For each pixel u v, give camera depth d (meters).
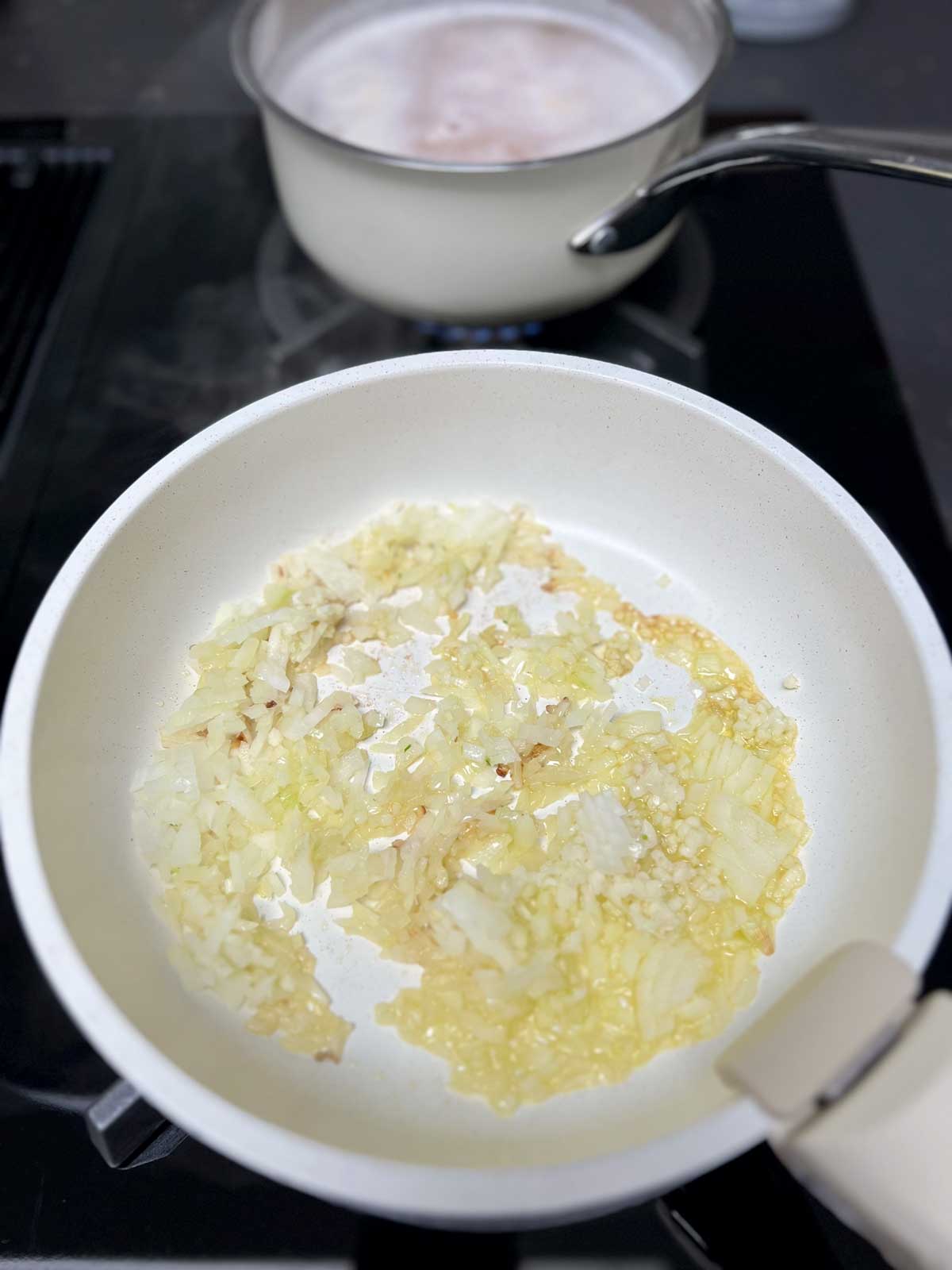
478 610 0.34
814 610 0.32
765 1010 0.26
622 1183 0.20
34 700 0.26
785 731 0.31
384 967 0.28
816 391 0.41
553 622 0.34
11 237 0.47
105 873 0.27
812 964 0.27
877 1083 0.20
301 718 0.31
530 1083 0.26
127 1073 0.21
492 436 0.34
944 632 0.36
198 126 0.50
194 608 0.33
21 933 0.31
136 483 0.30
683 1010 0.26
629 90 0.43
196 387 0.41
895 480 0.39
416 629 0.34
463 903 0.27
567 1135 0.25
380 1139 0.25
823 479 0.30
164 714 0.32
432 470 0.35
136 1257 0.26
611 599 0.35
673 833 0.29
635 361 0.42
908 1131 0.19
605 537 0.36
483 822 0.29
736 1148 0.20
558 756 0.31
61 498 0.38
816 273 0.45
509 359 0.32
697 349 0.42
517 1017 0.26
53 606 0.27
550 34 0.46
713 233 0.47
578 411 0.33
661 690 0.33
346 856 0.29
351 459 0.34
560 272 0.37
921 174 0.31
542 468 0.35
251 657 0.32
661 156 0.35
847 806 0.29
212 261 0.45
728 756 0.31
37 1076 0.28
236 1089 0.25
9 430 0.41
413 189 0.34
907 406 0.49
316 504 0.35
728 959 0.27
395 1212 0.20
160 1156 0.27
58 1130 0.27
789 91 0.60
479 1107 0.26
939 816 0.24
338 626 0.34
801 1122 0.20
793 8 0.61
